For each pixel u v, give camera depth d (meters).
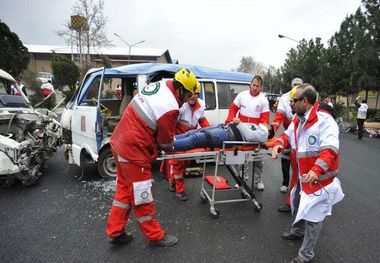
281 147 3.48
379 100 27.97
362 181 6.03
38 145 5.54
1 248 3.24
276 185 5.50
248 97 4.92
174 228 3.76
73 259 3.07
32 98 17.39
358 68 17.12
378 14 16.06
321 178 2.86
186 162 4.66
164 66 6.08
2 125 5.44
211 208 4.05
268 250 3.31
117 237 3.29
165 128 3.03
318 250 3.35
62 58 28.33
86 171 6.11
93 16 29.41
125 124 3.06
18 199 4.61
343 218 4.20
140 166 3.04
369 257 3.23
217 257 3.15
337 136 2.83
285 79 39.12
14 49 21.36
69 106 6.12
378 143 11.95
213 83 6.61
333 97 22.61
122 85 6.91
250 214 4.20
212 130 3.89
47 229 3.68
